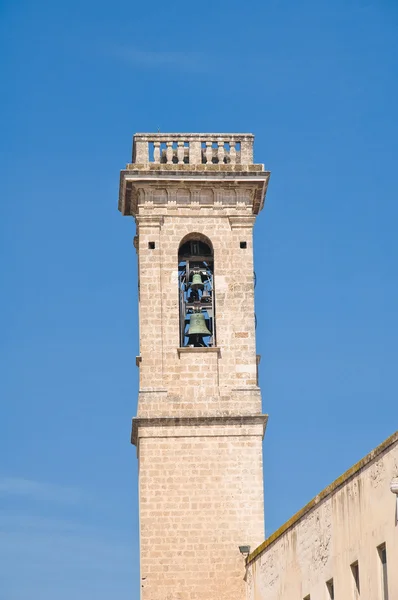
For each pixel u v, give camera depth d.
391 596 56.28
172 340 84.31
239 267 85.31
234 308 84.94
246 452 83.06
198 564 81.56
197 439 83.06
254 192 86.00
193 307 85.88
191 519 82.12
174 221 85.50
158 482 82.38
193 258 86.12
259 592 77.50
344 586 61.72
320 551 65.31
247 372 84.19
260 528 82.19
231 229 85.69
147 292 84.69
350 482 61.12
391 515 56.38
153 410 83.12
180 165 85.31
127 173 84.94
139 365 84.25
